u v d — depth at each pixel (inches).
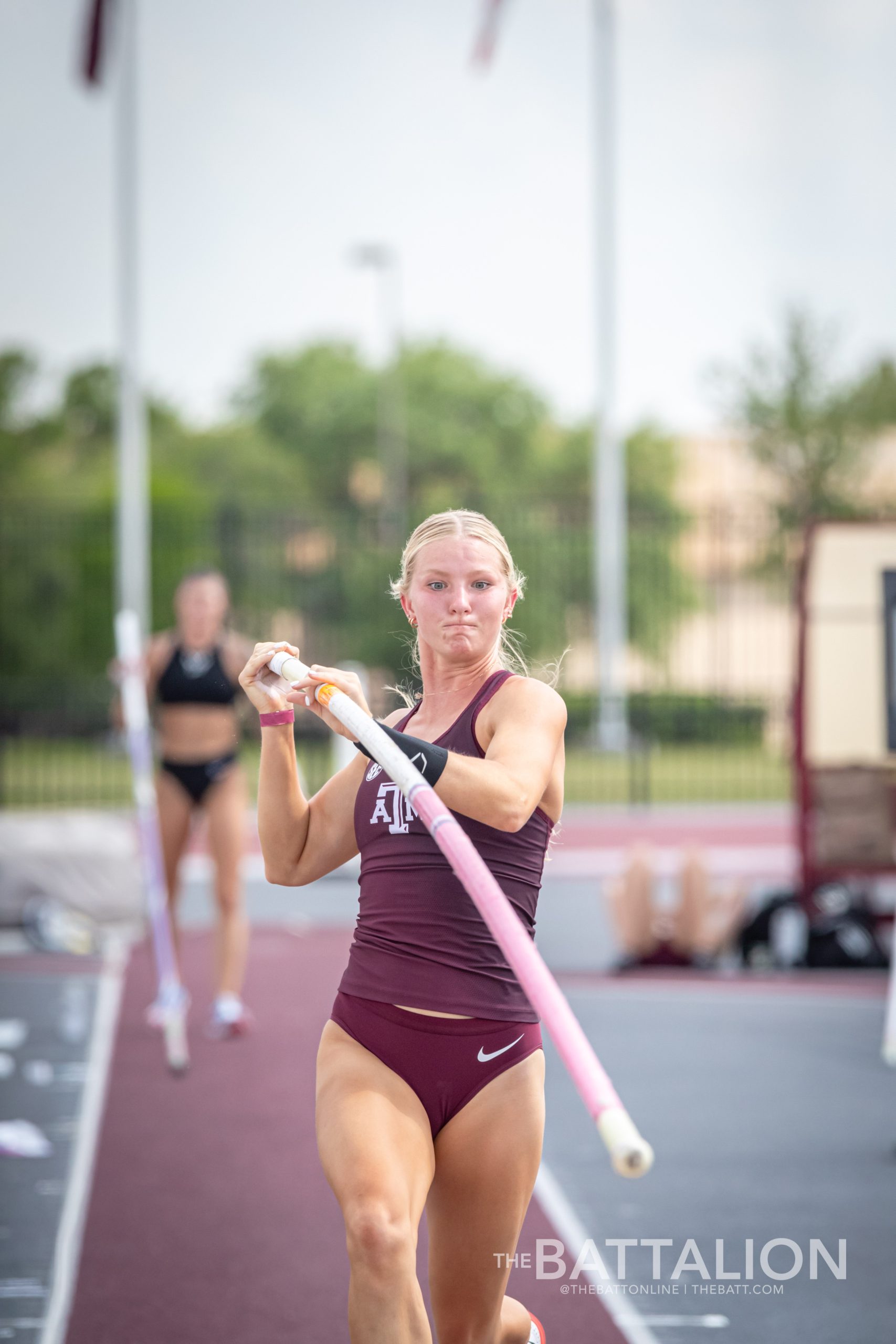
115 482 4343.0
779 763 3422.7
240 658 904.3
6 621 4050.2
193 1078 812.6
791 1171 666.8
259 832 384.8
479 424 5949.8
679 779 3070.9
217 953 914.7
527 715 357.7
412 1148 332.5
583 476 5816.9
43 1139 700.7
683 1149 699.4
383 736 328.8
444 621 367.9
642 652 4210.1
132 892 1263.5
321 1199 622.8
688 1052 899.4
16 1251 562.9
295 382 6161.4
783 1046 916.0
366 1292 309.9
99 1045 887.1
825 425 3814.0
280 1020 951.6
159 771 912.3
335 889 1568.7
